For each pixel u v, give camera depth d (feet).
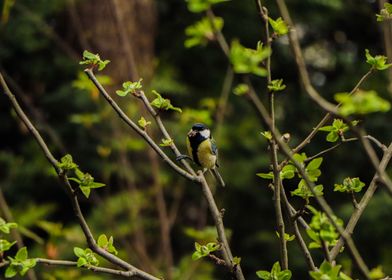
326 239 11.00
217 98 59.26
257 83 62.54
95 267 13.32
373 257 54.54
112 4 30.48
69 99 51.67
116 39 41.86
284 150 10.47
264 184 59.72
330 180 59.72
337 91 62.03
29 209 37.93
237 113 59.82
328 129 13.73
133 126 14.44
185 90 54.39
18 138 56.49
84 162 49.90
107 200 36.65
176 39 62.64
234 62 9.50
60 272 26.11
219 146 46.50
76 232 28.78
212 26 9.72
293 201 52.42
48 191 52.95
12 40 52.29
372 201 53.72
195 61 62.80
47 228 26.55
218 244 14.16
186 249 56.08
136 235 31.24
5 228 12.62
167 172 48.65
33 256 41.34
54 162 12.95
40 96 53.78
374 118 59.31
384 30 13.93
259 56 9.71
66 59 51.88
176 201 35.32
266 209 60.59
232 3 60.90
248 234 60.23
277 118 62.13
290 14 62.44
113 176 46.98
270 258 58.44
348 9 63.93
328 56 67.97
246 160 57.67
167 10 63.41
